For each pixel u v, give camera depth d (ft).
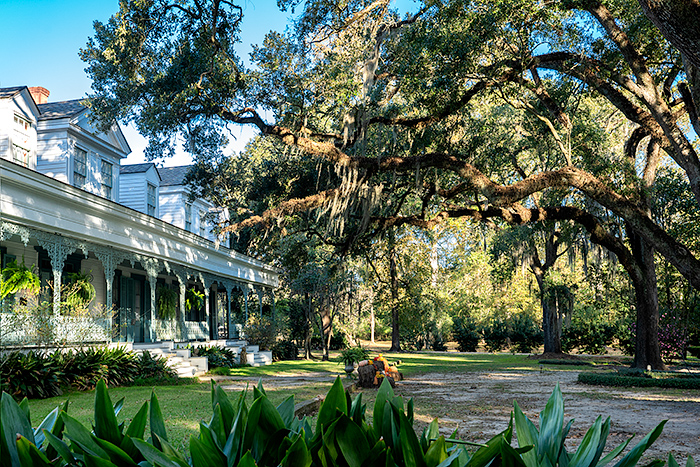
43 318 44.70
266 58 55.57
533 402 40.75
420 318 125.08
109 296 54.44
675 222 80.07
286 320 108.99
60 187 46.47
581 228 81.46
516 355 119.85
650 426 30.07
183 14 54.70
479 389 51.26
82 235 50.21
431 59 46.03
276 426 5.64
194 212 98.37
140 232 60.70
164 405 34.94
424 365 89.30
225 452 5.79
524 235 92.12
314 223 80.79
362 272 116.47
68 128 59.41
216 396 6.54
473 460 5.48
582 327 123.65
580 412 36.01
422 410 35.86
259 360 87.71
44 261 55.26
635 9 44.37
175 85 55.52
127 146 71.61
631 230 69.51
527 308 140.05
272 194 87.51
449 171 63.21
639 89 46.70
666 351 84.48
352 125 53.57
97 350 49.78
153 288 64.44
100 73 58.70
